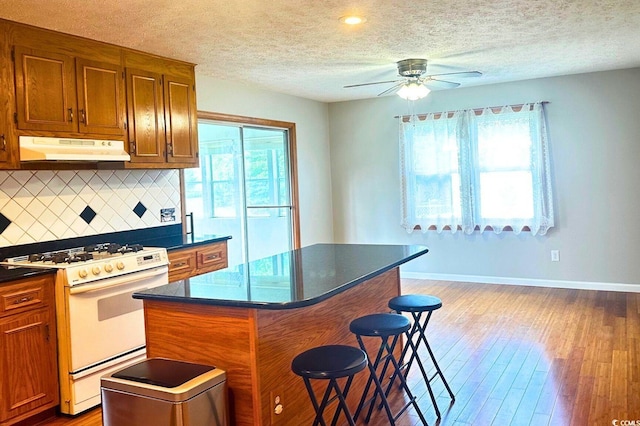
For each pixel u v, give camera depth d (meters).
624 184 5.68
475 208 6.37
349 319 3.08
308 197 6.85
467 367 3.71
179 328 2.39
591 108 5.76
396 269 3.74
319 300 2.18
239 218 5.77
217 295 2.30
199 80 5.09
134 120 4.05
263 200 6.15
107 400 2.15
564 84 5.87
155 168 4.25
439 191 6.59
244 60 4.48
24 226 3.65
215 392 2.14
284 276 2.70
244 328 2.24
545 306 5.23
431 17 3.45
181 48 4.03
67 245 3.92
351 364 2.14
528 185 6.07
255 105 5.86
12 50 3.25
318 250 3.68
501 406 3.08
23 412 3.02
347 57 4.48
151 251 3.74
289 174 6.58
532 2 3.24
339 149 7.29
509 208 6.19
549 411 2.99
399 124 6.76
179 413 1.99
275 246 6.33
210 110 5.21
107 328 3.37
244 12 3.21
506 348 4.06
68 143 3.53
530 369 3.62
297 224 6.60
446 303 5.51
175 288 2.52
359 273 2.70
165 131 4.33
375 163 7.07
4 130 3.22
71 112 3.59
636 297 5.46
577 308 5.11
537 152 5.98
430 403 3.16
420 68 4.71
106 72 3.84
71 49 3.59
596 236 5.85
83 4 2.97
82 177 4.03
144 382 2.09
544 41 4.21
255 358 2.23
